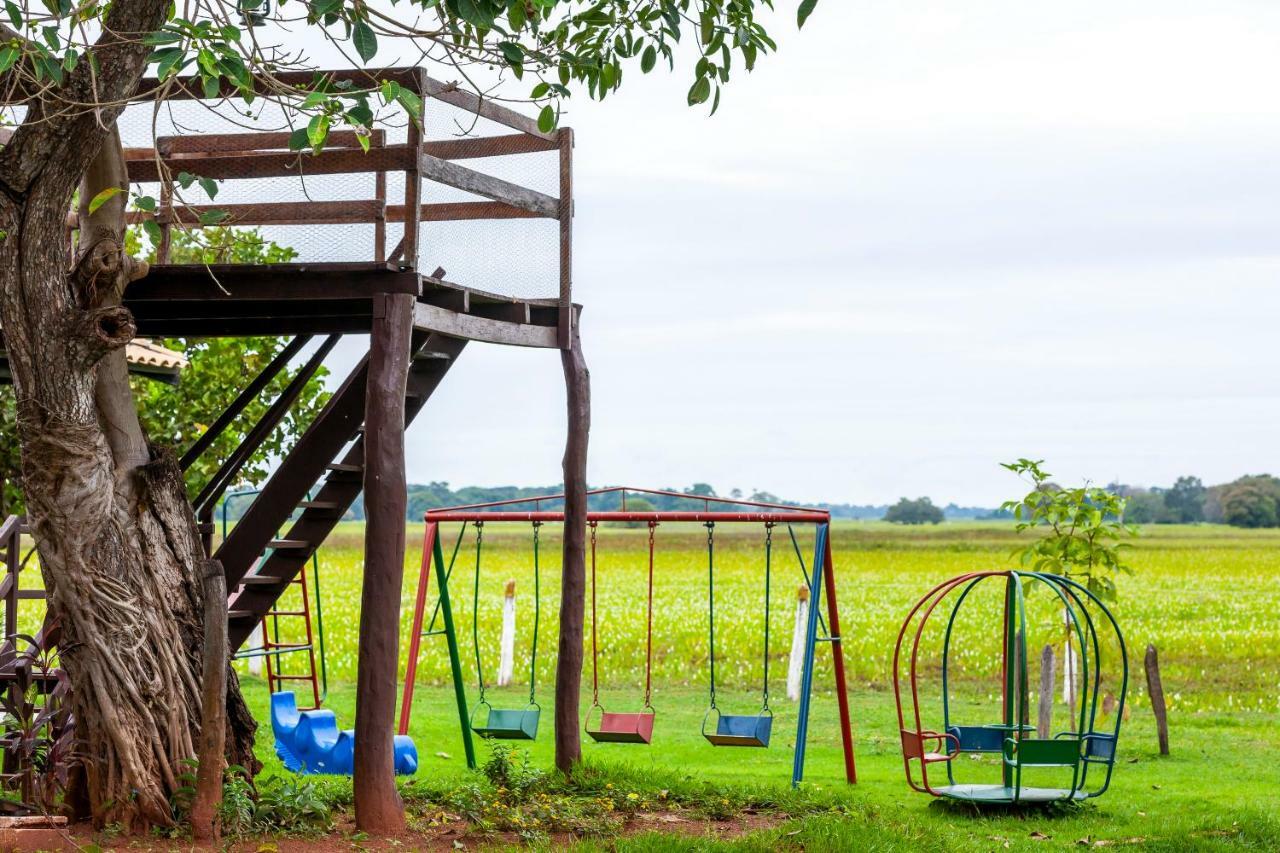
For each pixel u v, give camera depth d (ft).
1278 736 48.03
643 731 34.37
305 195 28.04
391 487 27.07
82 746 26.13
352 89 26.12
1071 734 34.71
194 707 27.17
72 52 21.79
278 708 37.68
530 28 25.76
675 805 31.55
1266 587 158.30
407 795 31.17
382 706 26.96
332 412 30.37
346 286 27.86
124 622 26.25
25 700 27.02
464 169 29.14
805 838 26.86
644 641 81.56
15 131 24.73
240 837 25.26
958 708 55.52
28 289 24.85
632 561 220.43
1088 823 31.45
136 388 56.70
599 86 27.02
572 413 34.83
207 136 28.91
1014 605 36.17
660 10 26.78
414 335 32.68
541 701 56.29
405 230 27.45
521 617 98.17
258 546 29.94
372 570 26.96
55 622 28.37
